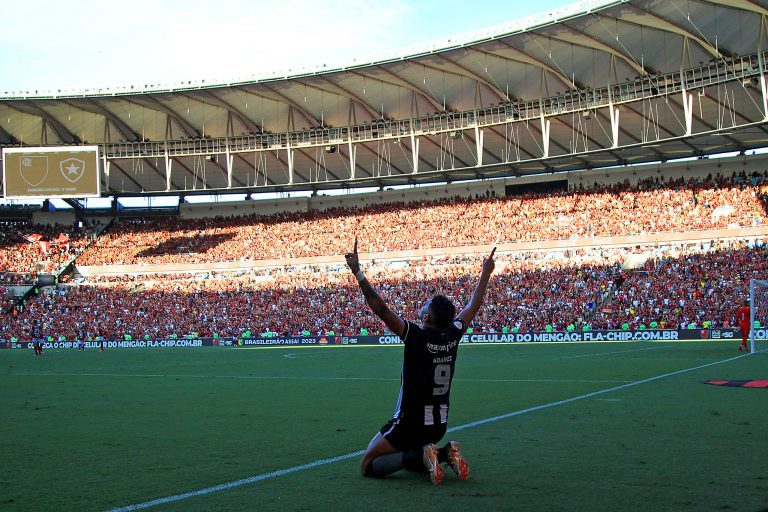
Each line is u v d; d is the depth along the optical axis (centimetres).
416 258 6744
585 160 6812
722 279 5084
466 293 5744
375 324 5584
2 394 1797
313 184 7375
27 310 6794
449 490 651
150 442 988
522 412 1207
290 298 6450
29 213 8181
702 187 6256
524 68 5797
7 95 6425
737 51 5031
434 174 6919
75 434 1074
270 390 1792
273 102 6781
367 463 717
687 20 4716
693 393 1430
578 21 4900
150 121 7106
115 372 2716
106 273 7494
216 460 842
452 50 5456
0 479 755
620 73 5606
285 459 838
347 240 7206
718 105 5653
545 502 604
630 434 948
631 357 2819
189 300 6738
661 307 4988
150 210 8288
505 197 7050
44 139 7250
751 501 600
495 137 6675
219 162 7519
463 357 3153
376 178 7088
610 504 596
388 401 1484
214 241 7669
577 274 5678
